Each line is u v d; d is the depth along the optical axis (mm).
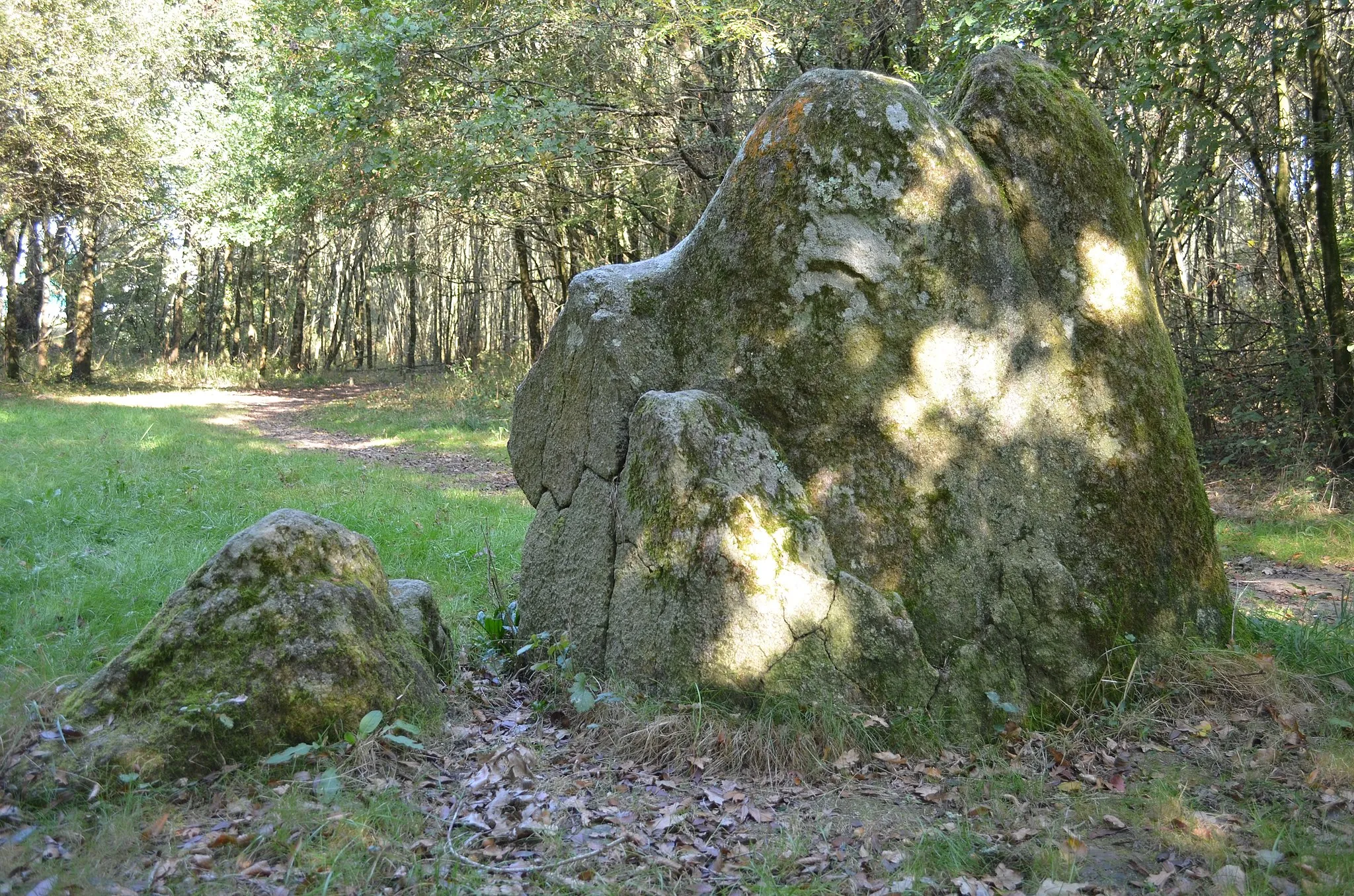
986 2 9305
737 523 3887
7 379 28406
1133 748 3840
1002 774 3602
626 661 4066
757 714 3760
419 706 3859
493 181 15117
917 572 4133
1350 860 2936
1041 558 4211
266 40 19406
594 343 4578
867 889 2887
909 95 4281
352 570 3979
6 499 8625
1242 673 4211
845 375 4219
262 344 39875
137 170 23844
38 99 21859
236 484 10656
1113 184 4547
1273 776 3561
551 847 3074
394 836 3096
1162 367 4562
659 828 3197
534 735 3982
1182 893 2838
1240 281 14336
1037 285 4398
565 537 4621
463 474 13133
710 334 4410
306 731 3520
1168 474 4465
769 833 3221
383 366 46312
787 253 4262
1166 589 4371
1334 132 10289
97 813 3104
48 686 4016
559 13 13430
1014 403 4309
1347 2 10953
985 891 2857
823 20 13406
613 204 17703
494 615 5297
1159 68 9219
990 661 4027
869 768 3641
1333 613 5875
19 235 27891
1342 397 10570
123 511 8422
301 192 20172
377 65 12641
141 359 41594
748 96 15367
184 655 3541
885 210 4195
